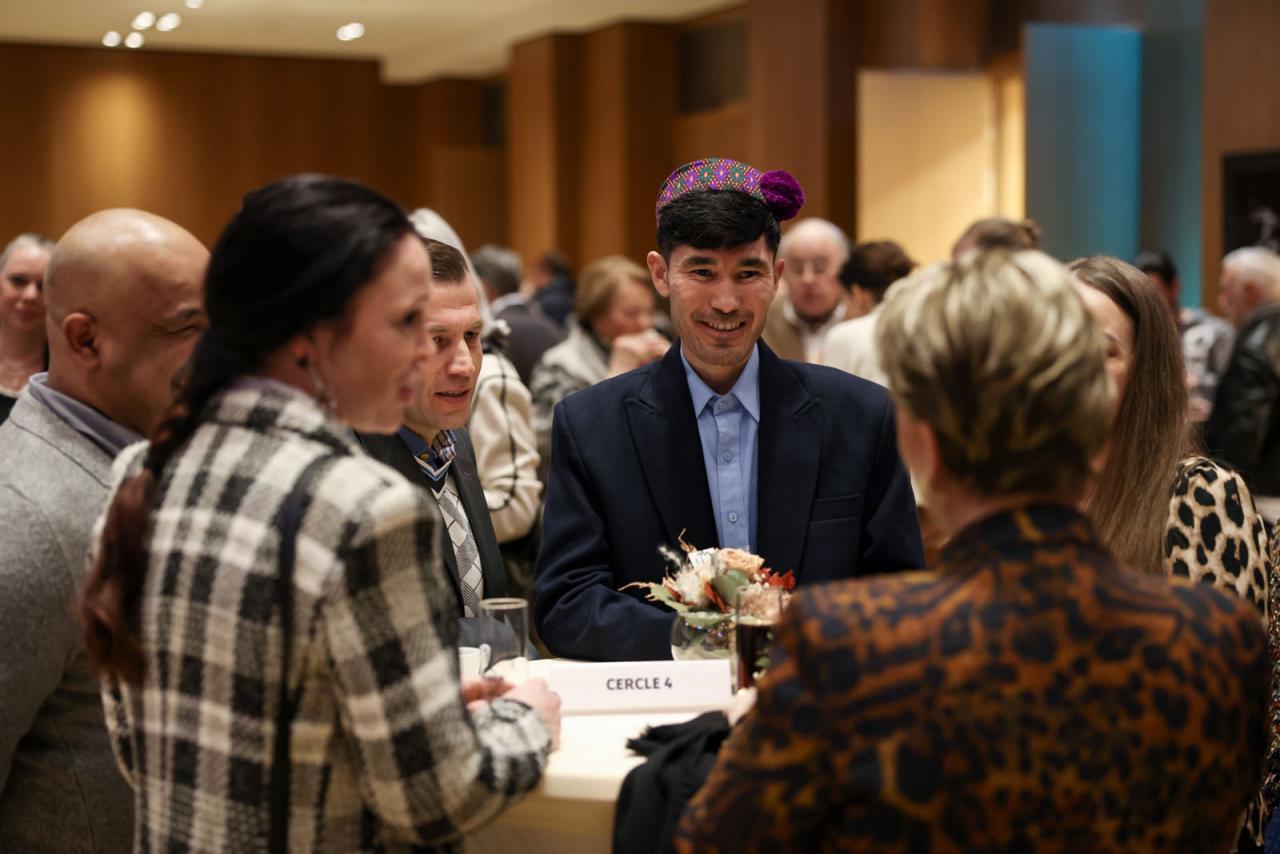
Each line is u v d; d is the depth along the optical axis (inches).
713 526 86.1
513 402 128.2
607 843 62.4
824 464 85.4
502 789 55.1
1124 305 74.8
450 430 93.7
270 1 531.2
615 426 87.1
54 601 67.9
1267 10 317.1
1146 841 44.2
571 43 550.3
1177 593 46.3
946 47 403.5
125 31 586.9
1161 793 44.0
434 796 52.4
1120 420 75.2
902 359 46.7
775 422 85.7
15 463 69.6
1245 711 45.9
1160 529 73.8
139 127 623.5
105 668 55.3
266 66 641.6
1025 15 393.7
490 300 271.6
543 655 96.7
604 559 86.3
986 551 45.4
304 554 51.2
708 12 509.0
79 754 70.3
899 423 48.8
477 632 69.0
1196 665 44.7
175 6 536.7
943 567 46.4
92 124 616.7
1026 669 43.4
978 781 42.9
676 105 530.6
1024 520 45.6
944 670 43.5
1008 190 397.4
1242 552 72.1
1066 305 45.8
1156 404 74.7
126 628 54.6
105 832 70.7
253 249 53.4
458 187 631.8
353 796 53.6
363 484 52.1
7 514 67.9
